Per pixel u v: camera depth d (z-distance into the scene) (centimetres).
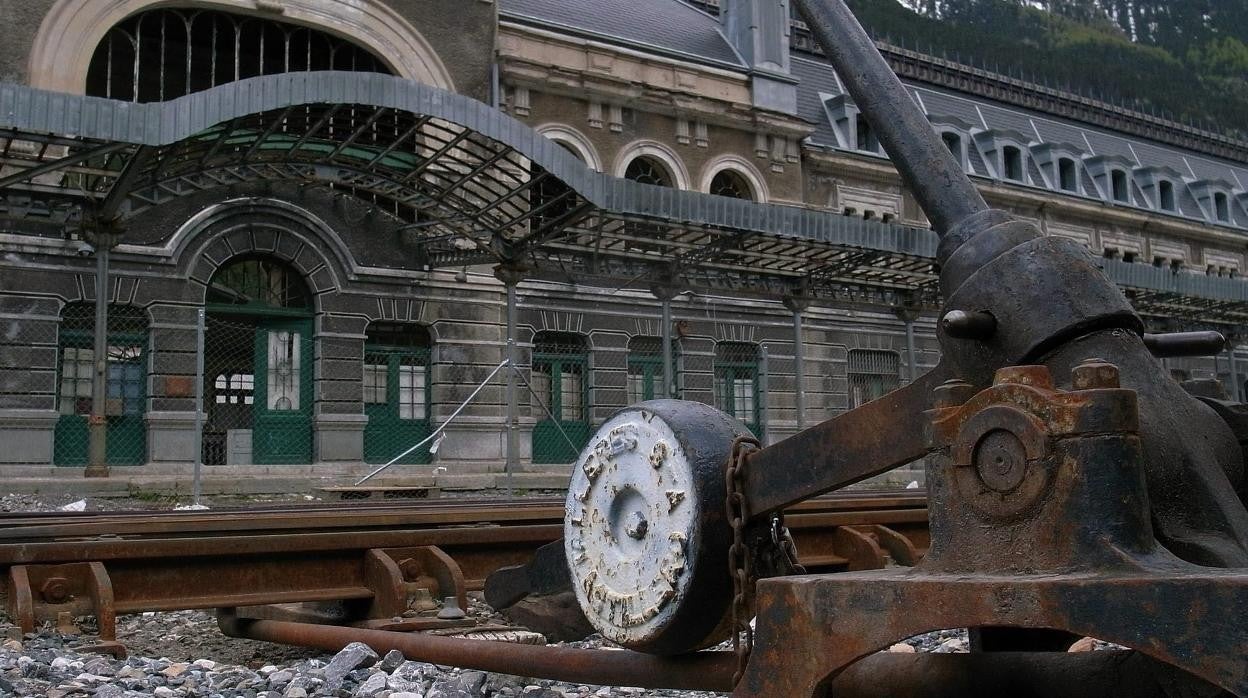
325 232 2309
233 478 1983
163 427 2095
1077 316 262
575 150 2742
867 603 238
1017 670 277
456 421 2452
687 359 2888
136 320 2123
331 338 2314
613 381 2728
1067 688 266
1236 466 267
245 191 2216
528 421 2562
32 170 1516
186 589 571
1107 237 4153
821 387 3150
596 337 2716
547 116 2706
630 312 2773
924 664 290
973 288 279
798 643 255
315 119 1917
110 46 2092
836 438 272
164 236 2138
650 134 2891
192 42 2248
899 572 246
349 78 1612
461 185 1988
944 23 7800
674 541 296
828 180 3297
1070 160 4172
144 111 1451
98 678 429
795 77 3166
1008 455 222
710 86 3017
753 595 291
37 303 2008
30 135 1438
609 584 321
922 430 253
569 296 2680
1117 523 208
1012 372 226
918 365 3369
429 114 1694
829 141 3381
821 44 361
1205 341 316
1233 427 276
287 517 712
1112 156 4294
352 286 2350
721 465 297
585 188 1839
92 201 1714
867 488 1988
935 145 327
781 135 3136
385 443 2402
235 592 583
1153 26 15688
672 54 2928
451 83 2491
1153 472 242
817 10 361
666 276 2228
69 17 2017
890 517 859
